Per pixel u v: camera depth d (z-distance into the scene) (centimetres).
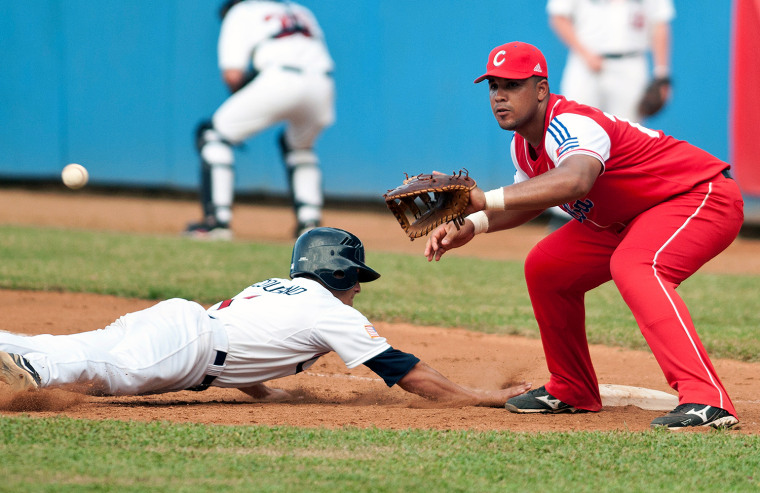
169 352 1463
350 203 6325
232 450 1181
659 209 1443
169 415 1423
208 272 3397
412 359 1524
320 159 6281
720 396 1373
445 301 3017
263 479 1055
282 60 4562
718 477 1125
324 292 1538
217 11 6097
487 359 2167
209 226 4741
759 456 1215
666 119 5388
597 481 1100
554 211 5644
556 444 1267
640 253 1416
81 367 1400
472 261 4125
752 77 5191
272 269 3522
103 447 1164
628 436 1317
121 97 6438
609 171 1426
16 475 1032
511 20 5625
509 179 5741
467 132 5819
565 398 1580
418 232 1340
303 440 1246
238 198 6619
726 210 1441
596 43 4903
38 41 6494
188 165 6381
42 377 1368
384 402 1677
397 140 6034
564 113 1393
